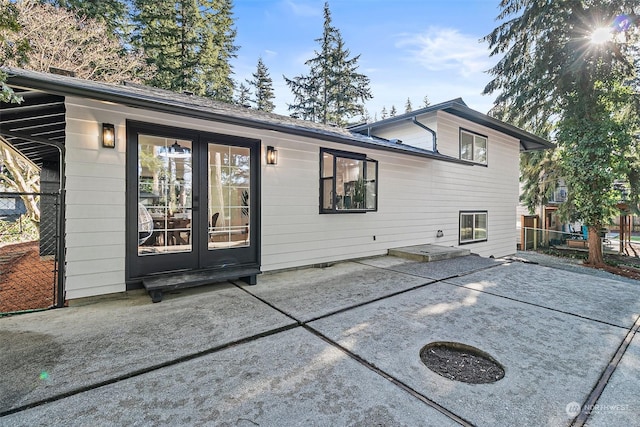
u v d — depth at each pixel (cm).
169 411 172
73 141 338
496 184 1033
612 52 904
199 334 273
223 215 445
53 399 181
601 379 208
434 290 414
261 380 203
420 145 852
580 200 1013
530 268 556
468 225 928
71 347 246
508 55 1133
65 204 338
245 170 468
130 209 369
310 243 560
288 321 304
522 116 1173
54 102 333
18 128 404
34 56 859
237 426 161
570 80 965
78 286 345
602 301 373
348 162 632
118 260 367
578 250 1301
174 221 402
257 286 434
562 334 279
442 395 189
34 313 321
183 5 1541
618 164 931
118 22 1277
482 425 164
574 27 937
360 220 643
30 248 816
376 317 316
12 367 215
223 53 1858
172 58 1495
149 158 386
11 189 966
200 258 420
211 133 429
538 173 1312
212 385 197
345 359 232
